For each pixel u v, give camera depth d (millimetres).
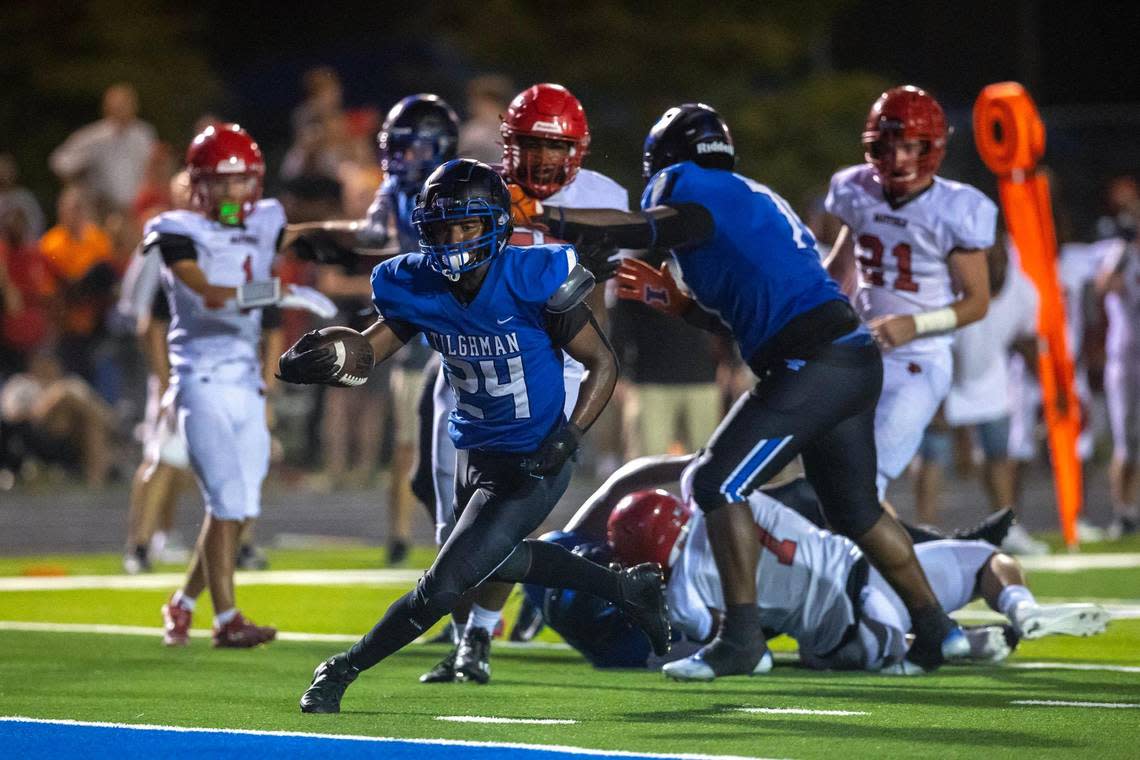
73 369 53188
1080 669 20875
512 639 23781
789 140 79562
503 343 17297
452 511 20797
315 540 40312
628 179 77688
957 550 21375
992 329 34531
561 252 17250
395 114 23078
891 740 15930
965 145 60844
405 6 83500
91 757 15375
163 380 28562
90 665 21547
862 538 20250
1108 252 41344
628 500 20938
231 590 23141
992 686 19531
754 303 19859
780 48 81438
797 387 19641
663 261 22391
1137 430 38500
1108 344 39406
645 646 21125
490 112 44156
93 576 32594
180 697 18859
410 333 17594
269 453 23875
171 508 35000
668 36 81562
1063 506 30609
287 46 85688
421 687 19625
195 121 79250
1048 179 41188
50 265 53094
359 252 23891
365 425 52562
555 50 82188
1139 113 71625
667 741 15875
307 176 47406
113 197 57719
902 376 23781
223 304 23047
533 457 17109
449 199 16672
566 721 17078
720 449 19859
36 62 79312
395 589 30531
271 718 17328
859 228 23875
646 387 36406
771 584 20891
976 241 23047
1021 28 76125
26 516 45719
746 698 18688
